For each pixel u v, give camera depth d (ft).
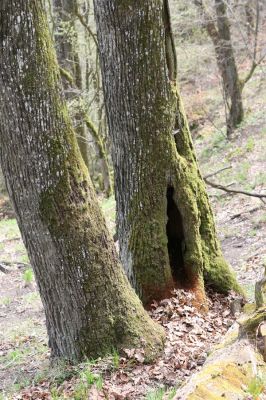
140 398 16.47
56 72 18.53
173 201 23.97
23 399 18.78
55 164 18.42
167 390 16.63
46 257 19.15
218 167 56.95
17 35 17.49
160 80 22.77
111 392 16.88
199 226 24.53
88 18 60.23
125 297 19.93
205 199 24.95
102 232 19.67
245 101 73.61
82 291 19.25
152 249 23.21
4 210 82.48
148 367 18.70
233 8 69.15
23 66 17.70
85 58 63.82
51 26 60.85
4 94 17.93
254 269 31.40
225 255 35.99
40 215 18.65
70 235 18.86
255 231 38.29
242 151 58.08
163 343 19.95
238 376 11.55
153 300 23.17
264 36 74.49
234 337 14.07
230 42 64.18
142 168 23.11
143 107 22.75
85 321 19.45
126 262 23.81
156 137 22.98
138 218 23.36
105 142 67.87
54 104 18.34
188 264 23.84
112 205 55.52
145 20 22.08
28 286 39.01
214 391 10.89
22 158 18.33
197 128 76.89
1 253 48.80
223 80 65.92
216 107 77.71
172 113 23.36
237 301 23.31
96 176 75.36
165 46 23.27
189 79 72.90
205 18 65.77
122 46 22.40
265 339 12.72
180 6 67.77
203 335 20.75
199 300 23.24
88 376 18.07
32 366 23.21
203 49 71.05
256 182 47.80
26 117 18.01
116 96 23.03
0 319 33.32
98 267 19.40
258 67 81.35
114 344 19.49
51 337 20.71
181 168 23.63
